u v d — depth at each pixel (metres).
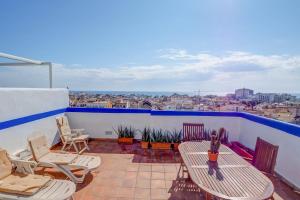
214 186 2.06
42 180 2.77
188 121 5.89
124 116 6.09
